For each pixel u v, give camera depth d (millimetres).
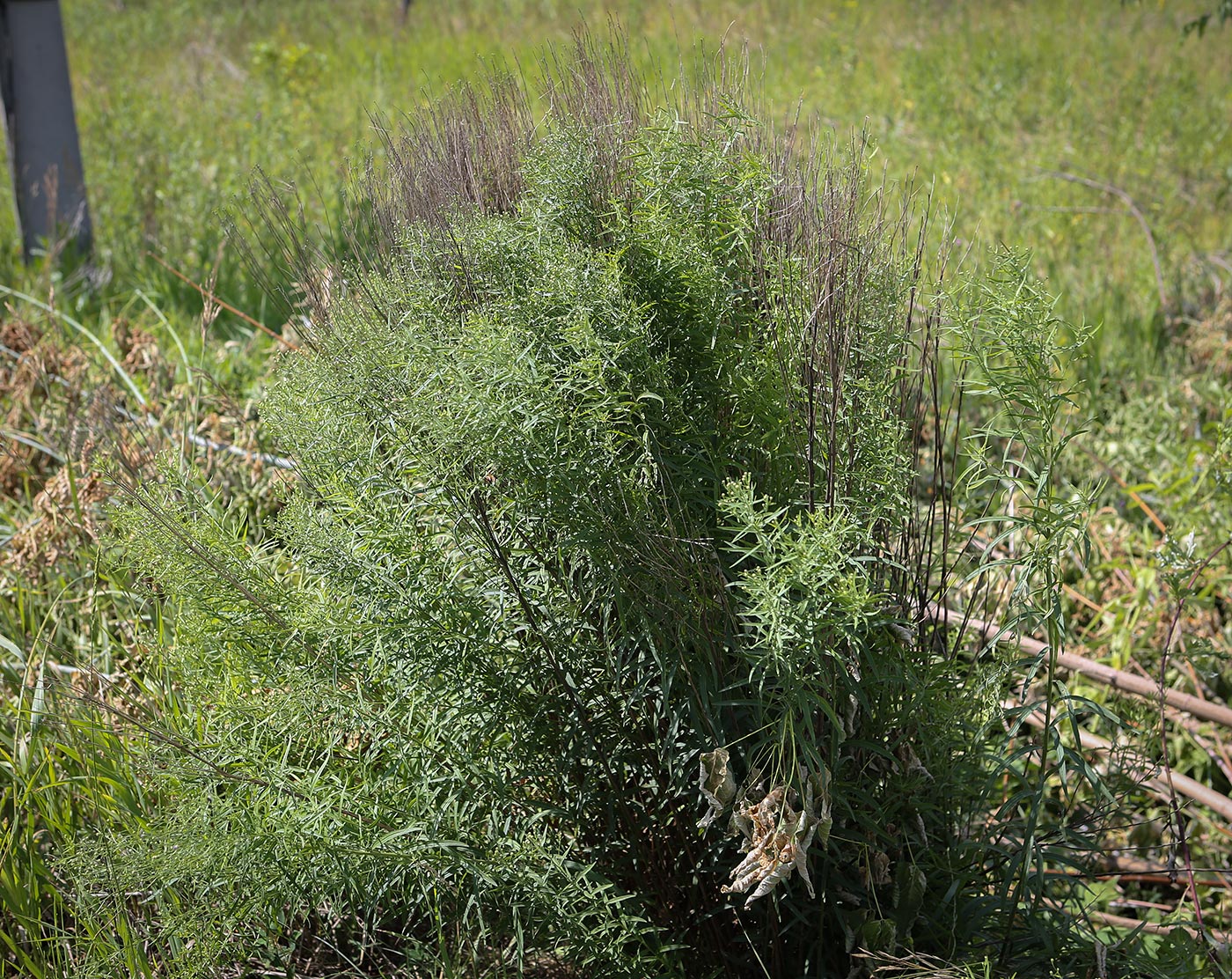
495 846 1979
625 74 2422
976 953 2105
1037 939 2172
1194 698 2912
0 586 3229
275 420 2115
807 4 14070
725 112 2189
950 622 2777
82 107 10297
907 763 2049
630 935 1962
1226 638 3422
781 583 1680
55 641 3027
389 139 2531
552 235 2039
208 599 2070
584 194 2143
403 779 2057
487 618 1995
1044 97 10367
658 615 1920
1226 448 3014
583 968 2172
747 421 2062
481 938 2045
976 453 2115
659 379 1918
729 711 2021
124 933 2104
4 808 2586
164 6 17859
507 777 2055
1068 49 12055
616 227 2096
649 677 1982
